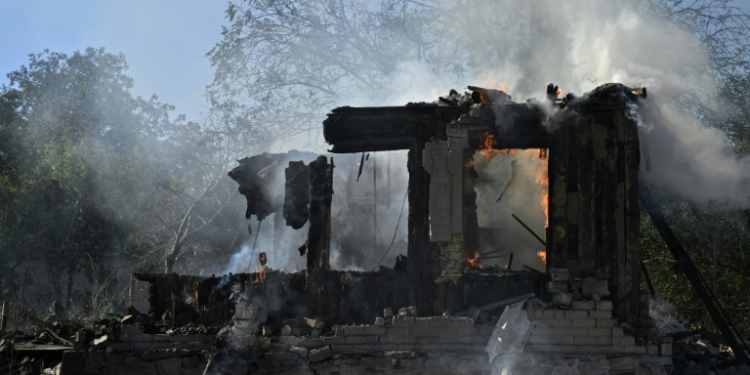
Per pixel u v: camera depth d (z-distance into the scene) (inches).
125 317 668.7
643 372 578.6
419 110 648.4
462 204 630.5
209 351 625.3
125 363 628.4
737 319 944.9
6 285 1450.5
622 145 612.1
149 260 1342.3
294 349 615.8
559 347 586.6
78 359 628.1
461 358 587.5
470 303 621.9
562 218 616.4
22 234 1491.1
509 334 584.1
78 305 1414.9
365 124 663.1
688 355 632.4
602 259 606.9
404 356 594.2
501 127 627.8
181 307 674.8
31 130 1804.9
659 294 959.0
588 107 611.5
